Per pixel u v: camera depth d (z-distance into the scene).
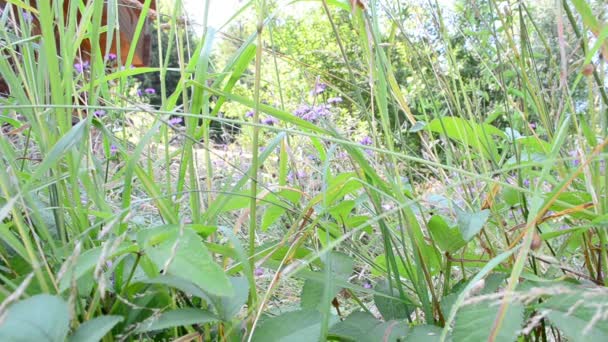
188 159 0.71
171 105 0.78
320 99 1.76
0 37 0.90
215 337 0.66
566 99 0.77
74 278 0.46
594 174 0.72
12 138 1.27
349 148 0.72
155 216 1.10
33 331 0.42
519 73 0.91
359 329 0.61
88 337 0.46
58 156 0.54
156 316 0.52
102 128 0.68
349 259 0.77
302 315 0.57
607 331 0.47
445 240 0.71
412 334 0.58
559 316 0.48
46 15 0.60
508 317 0.49
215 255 0.75
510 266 0.72
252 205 0.65
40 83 0.70
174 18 0.75
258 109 0.64
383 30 1.05
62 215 0.62
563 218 0.83
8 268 0.64
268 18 0.73
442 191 0.94
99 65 0.86
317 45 2.63
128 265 0.65
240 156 1.84
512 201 0.81
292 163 1.08
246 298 0.58
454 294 0.66
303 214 0.74
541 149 0.88
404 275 0.82
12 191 0.60
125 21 2.37
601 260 0.78
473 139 0.91
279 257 0.78
